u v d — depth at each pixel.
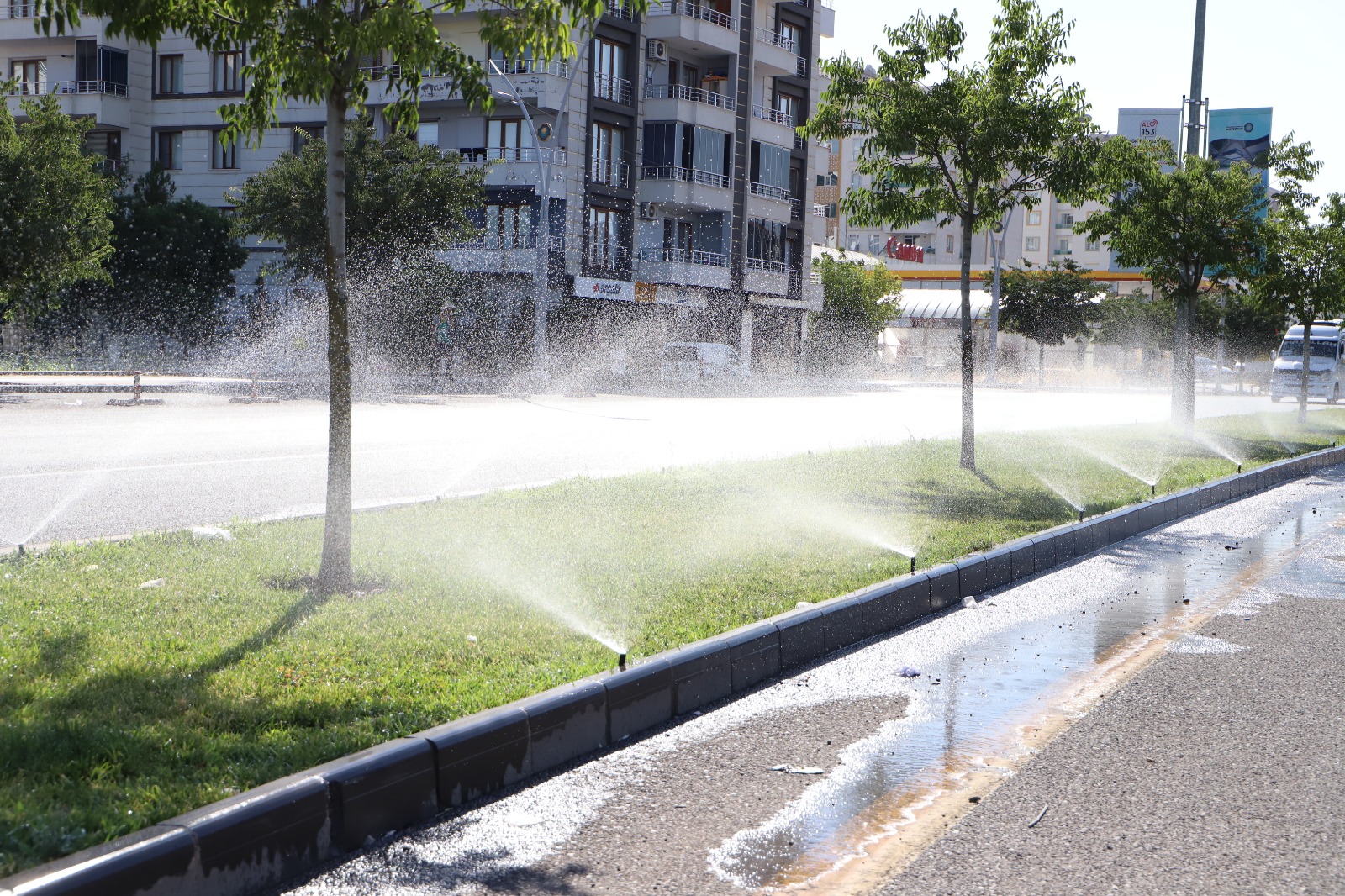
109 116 43.81
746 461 14.01
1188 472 15.20
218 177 44.78
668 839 3.85
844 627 6.60
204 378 29.14
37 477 11.17
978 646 6.67
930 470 13.84
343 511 6.78
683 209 46.12
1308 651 6.72
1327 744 5.00
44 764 3.90
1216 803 4.29
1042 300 61.16
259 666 5.14
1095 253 91.31
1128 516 11.15
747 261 47.81
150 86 45.16
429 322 34.50
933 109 14.37
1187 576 9.14
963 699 5.58
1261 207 20.91
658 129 43.53
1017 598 8.09
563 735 4.57
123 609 6.02
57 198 26.16
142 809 3.55
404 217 33.34
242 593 6.46
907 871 3.64
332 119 6.90
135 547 7.55
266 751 4.08
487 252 40.81
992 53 14.56
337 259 6.81
